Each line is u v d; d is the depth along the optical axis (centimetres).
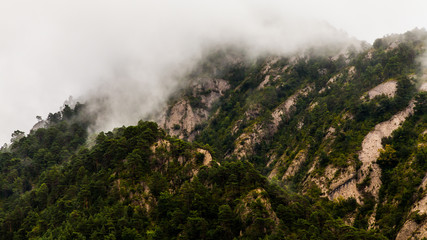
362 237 7569
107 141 12462
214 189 9012
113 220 8856
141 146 11181
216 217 8362
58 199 11544
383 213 9850
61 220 10119
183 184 10000
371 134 12381
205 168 10212
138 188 10006
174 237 8162
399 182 10162
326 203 11188
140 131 12162
